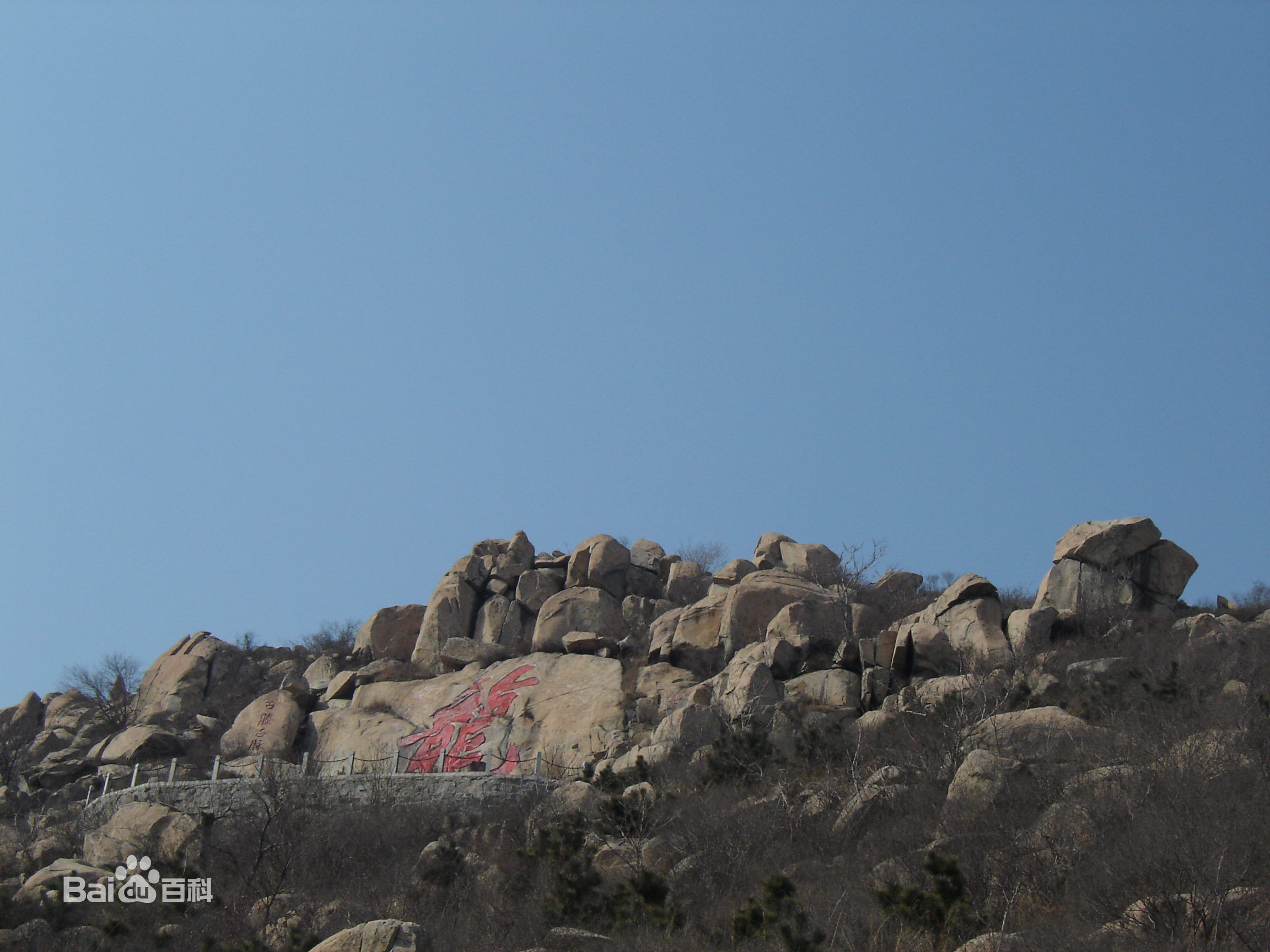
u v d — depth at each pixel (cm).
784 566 5972
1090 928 2073
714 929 2406
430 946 2214
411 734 5069
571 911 2594
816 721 4047
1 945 2953
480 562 6247
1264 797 2408
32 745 6066
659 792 3338
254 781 4194
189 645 6788
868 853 2703
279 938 2728
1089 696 3434
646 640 5372
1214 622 4162
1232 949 1897
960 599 4553
